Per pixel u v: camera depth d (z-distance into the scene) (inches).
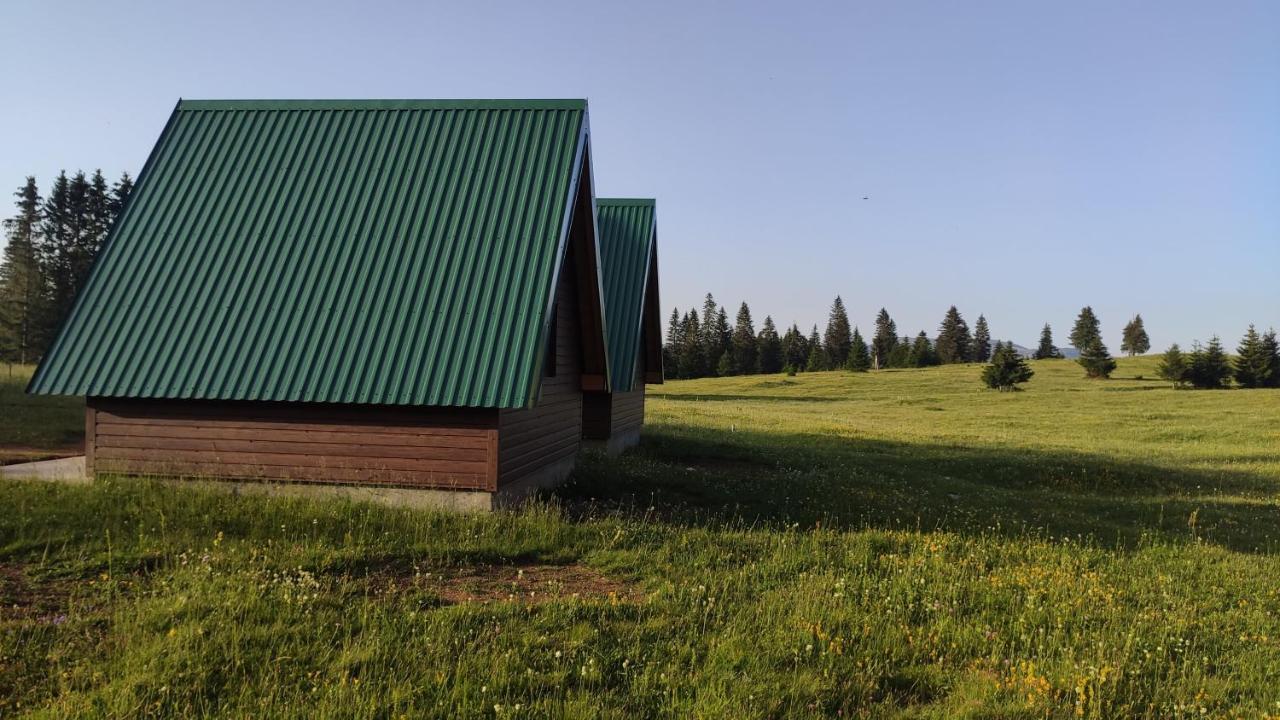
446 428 436.8
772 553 370.3
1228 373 2657.5
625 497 514.9
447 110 569.6
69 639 232.7
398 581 307.1
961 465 849.5
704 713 199.2
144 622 243.3
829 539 400.5
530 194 510.9
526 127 551.8
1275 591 357.7
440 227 498.3
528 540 370.3
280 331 456.1
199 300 473.4
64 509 372.2
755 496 527.8
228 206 520.1
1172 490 762.8
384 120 568.1
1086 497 689.0
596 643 243.6
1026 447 1063.0
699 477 592.7
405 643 236.5
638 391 928.3
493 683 210.5
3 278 1962.4
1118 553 427.5
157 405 454.6
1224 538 507.5
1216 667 257.9
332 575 302.5
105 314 470.9
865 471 734.5
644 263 837.8
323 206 515.8
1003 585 330.0
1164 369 2866.6
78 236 2218.3
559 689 209.8
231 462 449.4
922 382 3213.6
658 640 249.6
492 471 430.9
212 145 559.5
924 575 336.5
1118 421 1562.5
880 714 208.5
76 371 448.1
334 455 442.9
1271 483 802.8
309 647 230.4
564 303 579.2
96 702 195.6
